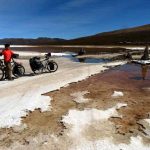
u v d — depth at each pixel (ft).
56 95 34.81
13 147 19.11
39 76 53.01
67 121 24.22
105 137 20.66
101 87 40.19
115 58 100.01
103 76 52.21
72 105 29.71
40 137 20.81
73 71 60.49
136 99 32.40
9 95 35.14
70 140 20.20
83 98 32.96
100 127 22.70
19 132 21.81
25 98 33.24
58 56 122.83
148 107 28.78
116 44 351.05
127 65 75.15
